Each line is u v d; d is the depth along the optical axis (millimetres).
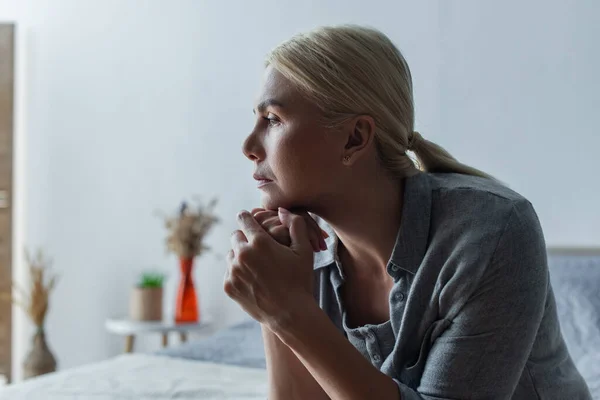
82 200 3576
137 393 1720
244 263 933
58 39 3607
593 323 2051
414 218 1003
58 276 3627
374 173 1006
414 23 2826
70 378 1851
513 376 926
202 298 3338
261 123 996
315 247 1012
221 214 3283
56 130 3621
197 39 3320
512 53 2670
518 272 926
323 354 905
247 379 1879
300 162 957
